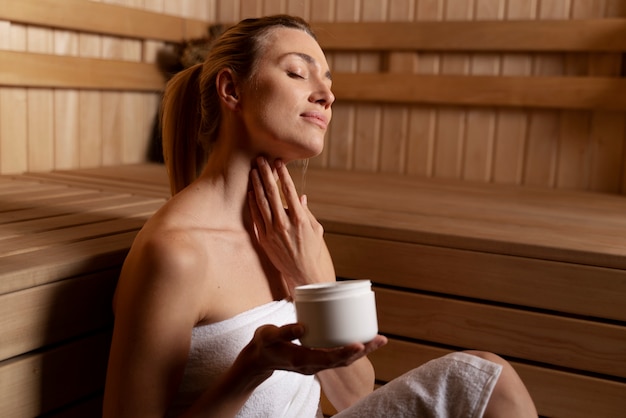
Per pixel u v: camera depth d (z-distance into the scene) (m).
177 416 1.08
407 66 3.05
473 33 2.90
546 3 2.81
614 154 2.74
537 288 1.56
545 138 2.86
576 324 1.53
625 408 1.50
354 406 1.08
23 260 1.20
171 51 3.19
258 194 1.17
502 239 1.60
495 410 1.02
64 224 1.54
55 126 2.68
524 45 2.82
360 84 3.12
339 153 3.23
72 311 1.25
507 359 1.61
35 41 2.54
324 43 3.18
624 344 1.48
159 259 0.99
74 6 2.63
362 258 1.74
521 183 2.91
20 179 2.33
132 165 3.00
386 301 1.72
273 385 1.12
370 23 3.09
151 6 3.05
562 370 1.56
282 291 1.22
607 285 1.49
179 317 1.01
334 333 0.91
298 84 1.14
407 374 1.09
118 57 2.94
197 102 1.28
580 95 2.73
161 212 1.12
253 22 1.19
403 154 3.12
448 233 1.65
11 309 1.12
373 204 2.09
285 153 1.17
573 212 2.11
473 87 2.91
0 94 2.44
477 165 2.99
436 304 1.66
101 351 1.34
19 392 1.15
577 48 2.74
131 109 3.05
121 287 1.07
